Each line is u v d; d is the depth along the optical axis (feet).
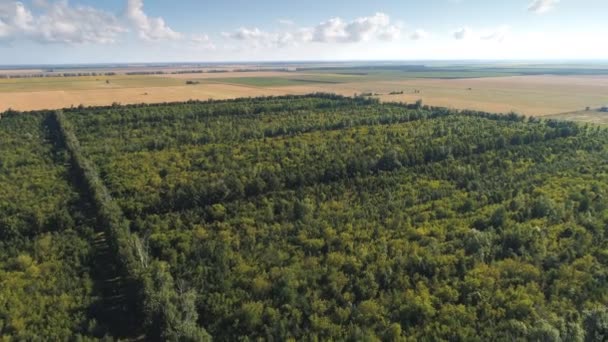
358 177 293.23
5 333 147.13
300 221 226.38
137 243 192.34
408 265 181.47
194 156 344.28
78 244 209.97
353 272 178.50
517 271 174.81
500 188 268.00
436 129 421.59
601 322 137.18
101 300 169.78
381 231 212.84
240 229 221.25
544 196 238.68
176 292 161.27
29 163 331.77
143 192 262.06
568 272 171.63
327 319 149.59
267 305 158.61
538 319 143.74
